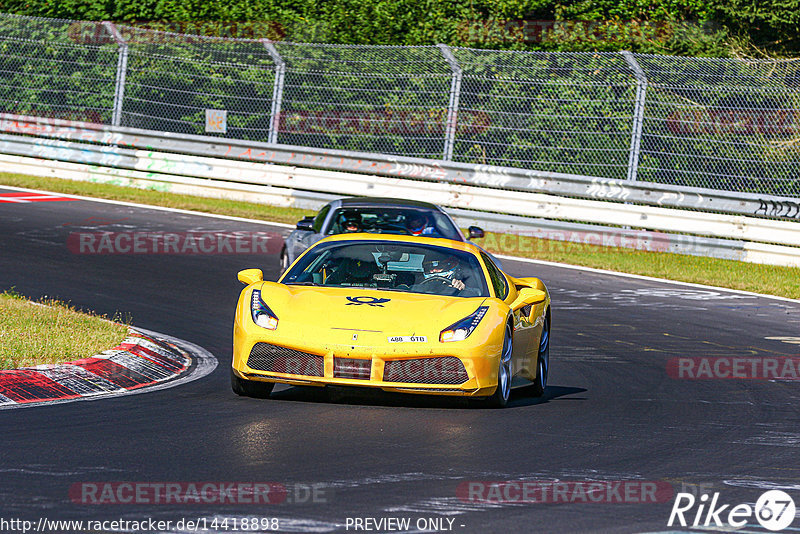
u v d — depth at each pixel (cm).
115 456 2336
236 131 8756
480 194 7919
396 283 3381
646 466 2470
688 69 7781
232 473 2220
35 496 1988
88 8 9425
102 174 8819
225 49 8731
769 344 4772
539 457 2508
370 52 8394
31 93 9094
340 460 2377
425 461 2406
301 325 3028
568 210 7706
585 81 7900
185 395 3162
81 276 5444
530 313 3572
